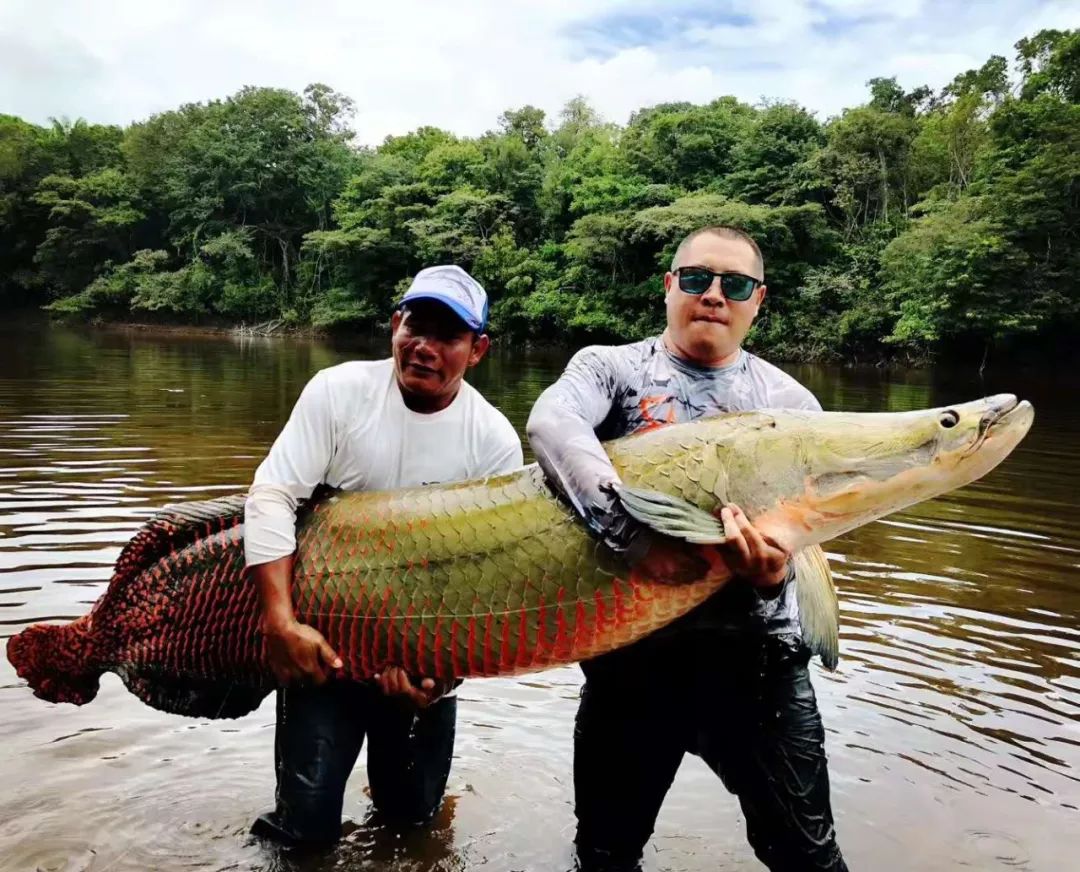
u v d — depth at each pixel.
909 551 6.65
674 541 2.55
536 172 44.53
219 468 8.48
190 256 51.25
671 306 3.03
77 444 9.58
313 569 2.95
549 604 2.71
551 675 4.63
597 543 2.64
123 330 46.06
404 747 3.19
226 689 3.20
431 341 2.96
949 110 37.62
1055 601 5.57
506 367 27.06
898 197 36.06
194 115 55.16
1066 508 8.17
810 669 4.53
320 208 50.25
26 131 58.12
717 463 2.67
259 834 3.07
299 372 20.78
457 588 2.78
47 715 3.85
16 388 15.01
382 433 3.09
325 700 3.04
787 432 2.69
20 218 55.38
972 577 6.03
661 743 2.99
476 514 2.82
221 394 15.21
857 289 32.47
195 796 3.31
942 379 26.80
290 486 2.99
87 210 52.75
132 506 6.91
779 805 2.79
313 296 48.38
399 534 2.87
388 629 2.86
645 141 42.06
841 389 21.56
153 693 3.28
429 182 45.69
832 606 2.96
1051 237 27.89
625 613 2.66
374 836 3.19
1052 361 29.70
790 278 34.50
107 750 3.60
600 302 37.41
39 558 5.62
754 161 37.31
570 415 2.75
